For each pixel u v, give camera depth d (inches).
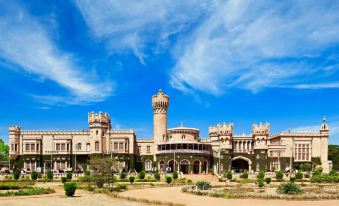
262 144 5600.4
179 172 4813.0
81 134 5487.2
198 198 2122.3
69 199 2068.2
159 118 5600.4
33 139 5364.2
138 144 5615.2
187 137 5442.9
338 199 2000.5
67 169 5088.6
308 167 5280.5
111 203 1902.1
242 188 2723.9
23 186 2802.7
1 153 7278.5
